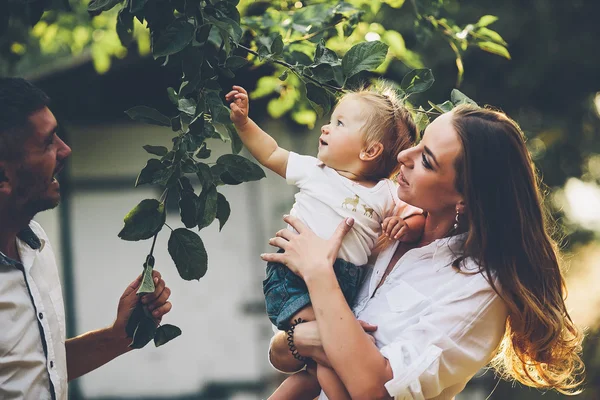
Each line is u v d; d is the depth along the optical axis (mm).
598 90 9086
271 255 2902
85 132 9562
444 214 2922
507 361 3088
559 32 8844
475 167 2793
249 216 9602
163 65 3000
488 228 2797
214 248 9555
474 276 2814
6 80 2918
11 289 2932
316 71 3082
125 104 9398
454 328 2756
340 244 2873
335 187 2957
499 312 2824
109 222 9602
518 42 8883
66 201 9547
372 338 2795
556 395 8086
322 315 2752
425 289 2855
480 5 8742
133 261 9578
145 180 2787
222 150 9281
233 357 9500
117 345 3273
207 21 2816
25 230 3092
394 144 3002
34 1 3428
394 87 3471
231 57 2924
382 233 3070
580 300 9125
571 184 9328
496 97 8992
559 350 2941
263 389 9492
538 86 9016
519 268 2816
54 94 9250
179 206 2830
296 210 3010
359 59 3051
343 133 2969
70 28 5793
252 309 9531
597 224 9336
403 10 5594
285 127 9352
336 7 4098
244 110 2924
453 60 8547
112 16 6215
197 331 9492
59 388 3031
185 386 9477
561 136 8961
